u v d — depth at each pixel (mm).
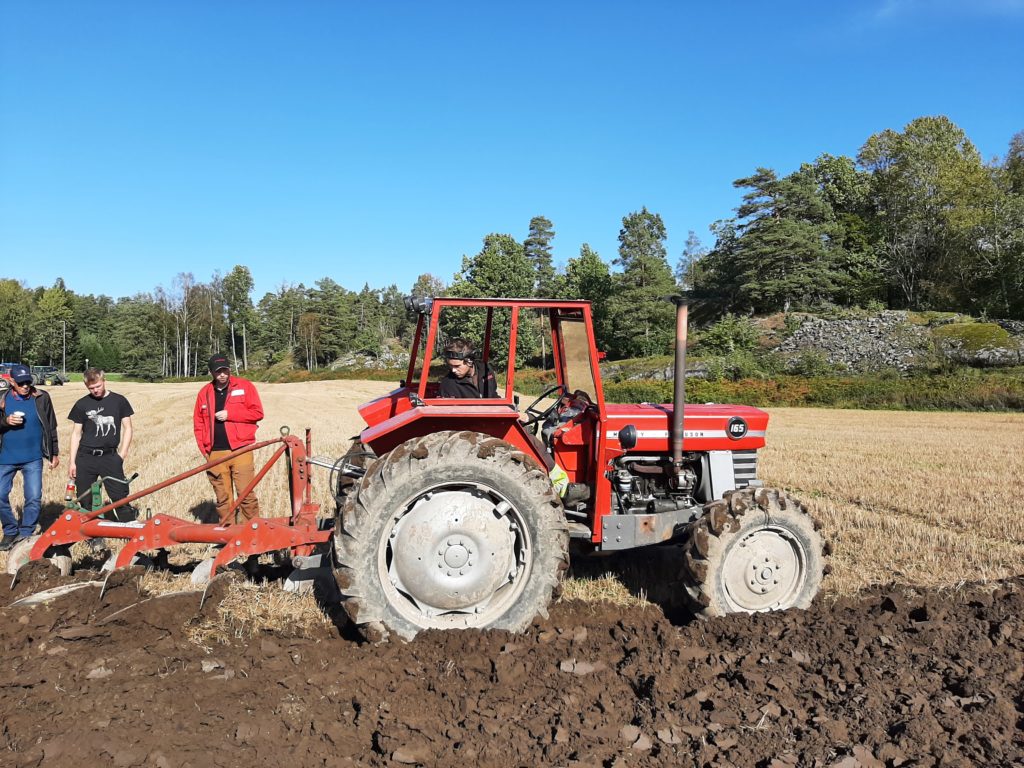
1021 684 3846
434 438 4336
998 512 8836
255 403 6465
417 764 3107
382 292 116062
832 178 68250
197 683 3693
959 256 53875
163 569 5492
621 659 4254
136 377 83250
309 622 4637
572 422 5156
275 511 8398
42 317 82125
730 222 66000
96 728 3225
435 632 4266
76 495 6547
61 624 4309
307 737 3303
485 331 5277
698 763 3141
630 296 63344
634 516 5059
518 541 4527
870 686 3773
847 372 40375
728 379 40125
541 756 3180
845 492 10219
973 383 31516
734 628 4605
